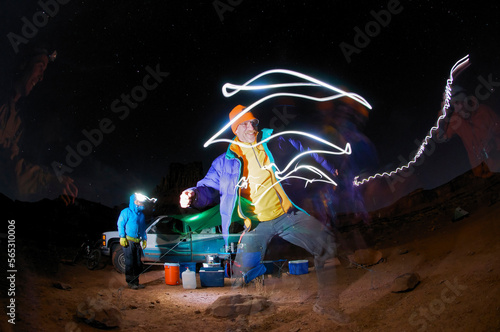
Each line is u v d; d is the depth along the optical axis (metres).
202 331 4.38
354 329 3.81
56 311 4.45
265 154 4.53
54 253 9.19
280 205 4.44
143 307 5.44
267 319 4.60
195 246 8.98
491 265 4.19
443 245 6.26
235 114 4.70
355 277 6.32
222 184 4.57
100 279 7.61
